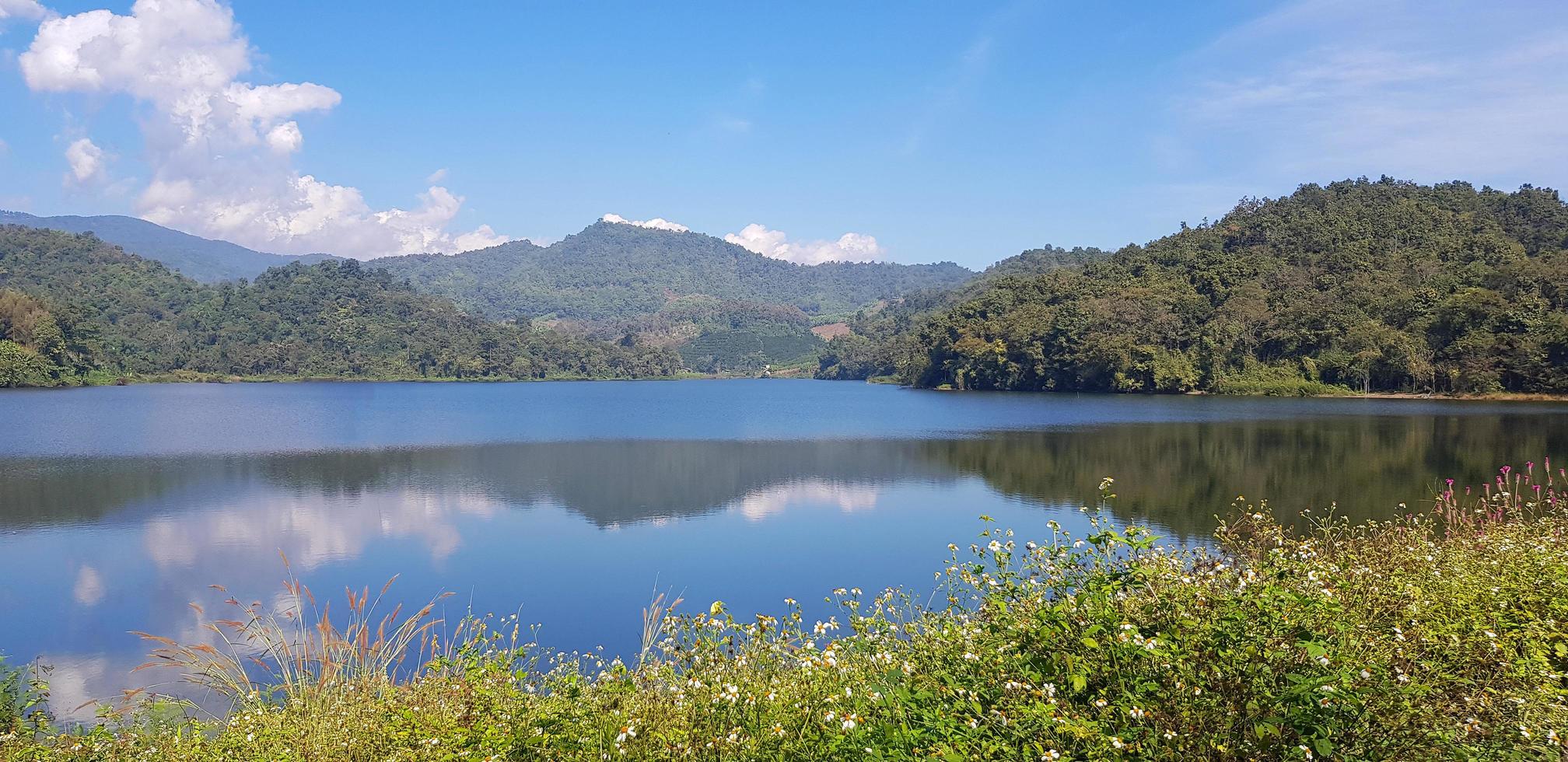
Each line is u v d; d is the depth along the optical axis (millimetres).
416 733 5801
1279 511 23469
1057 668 4840
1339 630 4742
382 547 22359
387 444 47875
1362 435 44688
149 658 14211
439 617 16344
